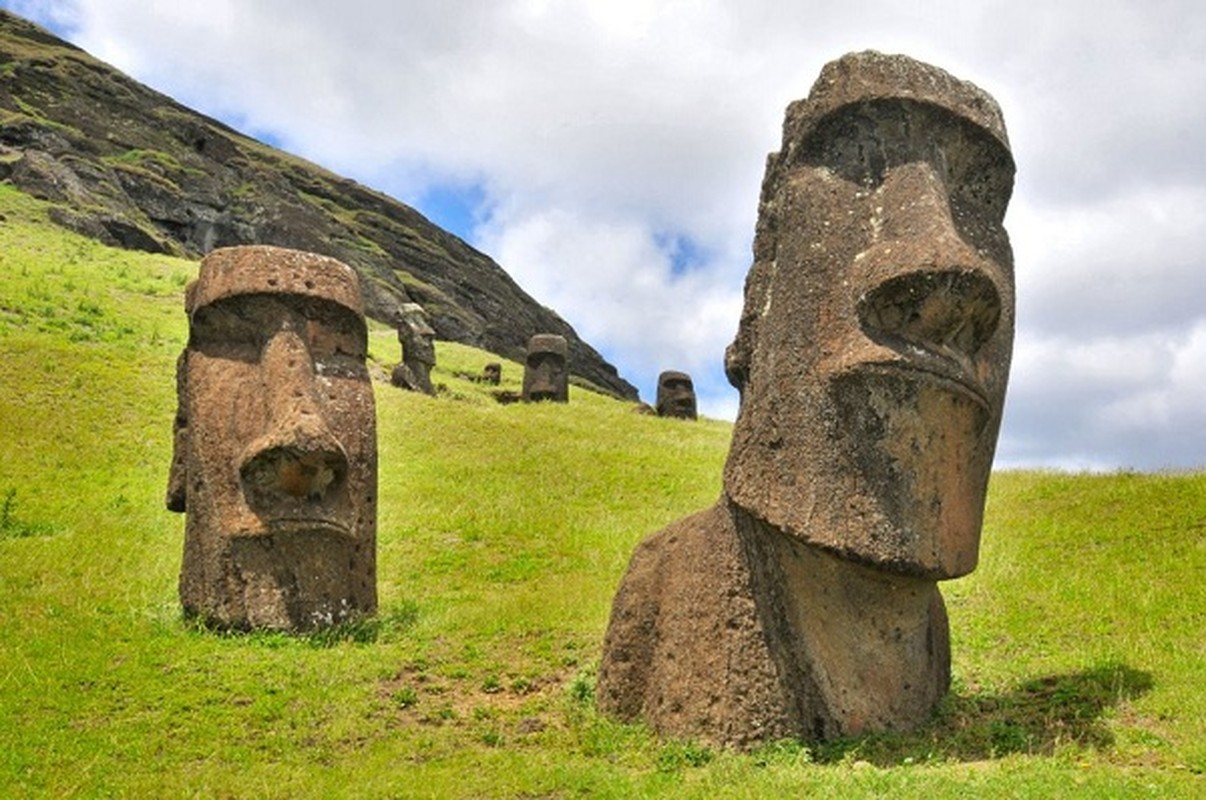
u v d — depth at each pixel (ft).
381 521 56.44
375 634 37.22
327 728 28.32
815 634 26.84
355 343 40.60
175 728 27.91
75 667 31.48
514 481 67.82
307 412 37.24
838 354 26.35
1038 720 27.53
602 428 96.48
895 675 27.43
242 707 29.55
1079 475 61.31
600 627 37.99
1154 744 24.95
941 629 29.86
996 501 56.34
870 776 23.00
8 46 258.37
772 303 27.99
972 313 26.08
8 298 98.84
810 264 27.32
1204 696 27.48
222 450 37.63
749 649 26.68
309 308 39.40
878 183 27.61
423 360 120.47
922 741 26.16
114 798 23.39
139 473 64.64
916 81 27.84
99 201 191.31
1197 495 50.16
